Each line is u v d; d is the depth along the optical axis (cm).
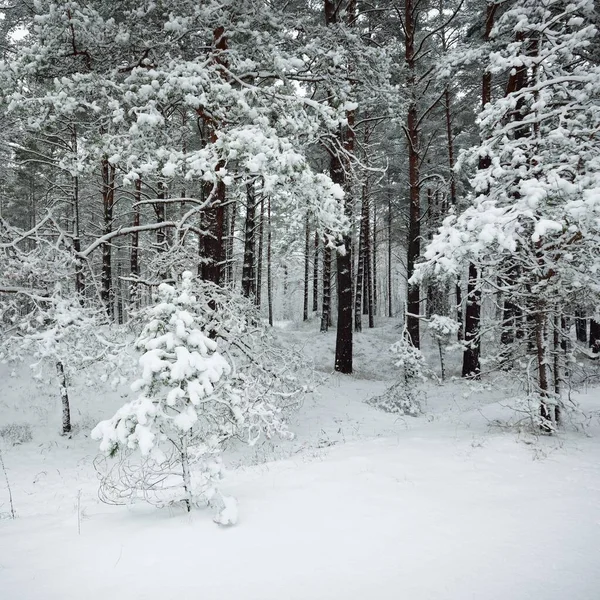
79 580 291
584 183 559
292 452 772
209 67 633
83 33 566
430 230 1973
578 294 654
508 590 274
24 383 1215
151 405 368
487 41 1089
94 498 604
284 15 719
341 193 571
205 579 291
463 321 1908
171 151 609
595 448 603
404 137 1828
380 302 4394
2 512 571
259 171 548
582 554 317
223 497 386
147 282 725
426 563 308
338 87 741
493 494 439
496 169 657
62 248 749
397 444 664
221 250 838
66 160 589
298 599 267
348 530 362
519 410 711
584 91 655
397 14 1337
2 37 816
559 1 765
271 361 828
